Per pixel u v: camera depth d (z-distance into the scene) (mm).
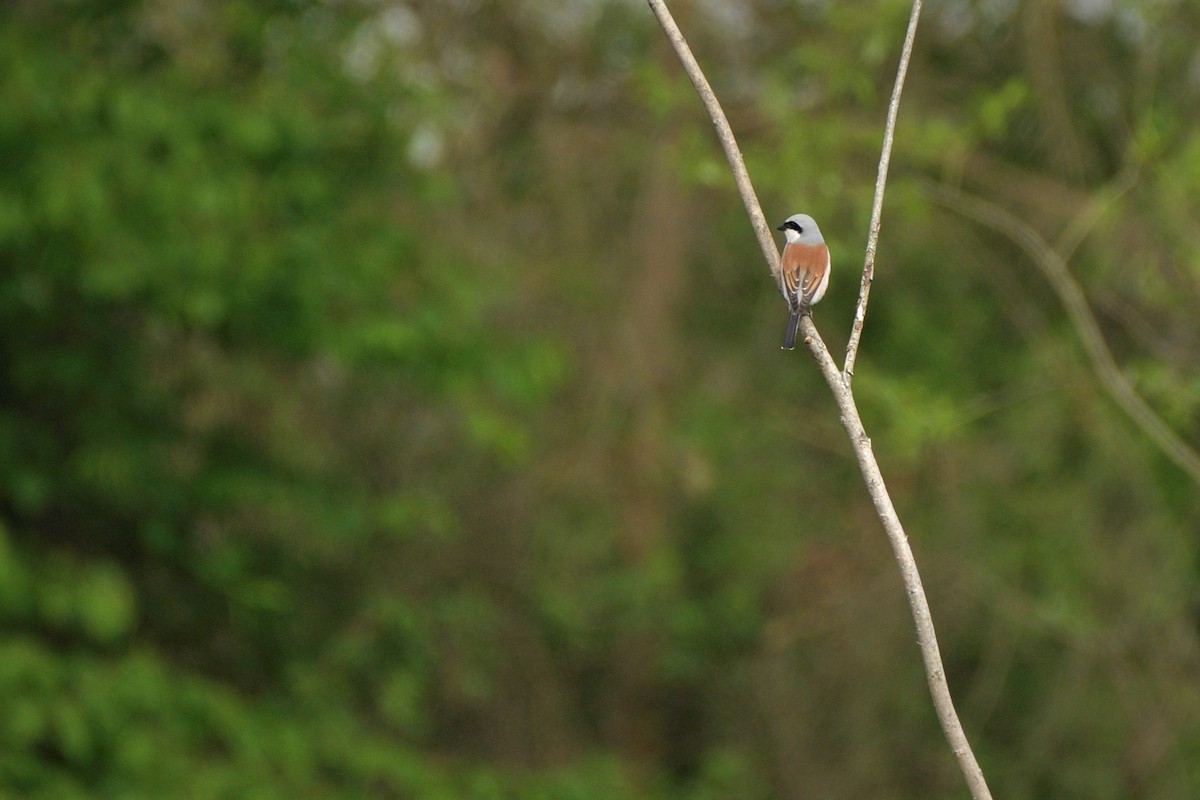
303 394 15758
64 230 11750
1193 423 15086
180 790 12047
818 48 13992
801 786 17797
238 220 11992
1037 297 16531
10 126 11266
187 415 14109
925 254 17625
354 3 13492
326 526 13891
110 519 14250
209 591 14672
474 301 13156
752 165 13523
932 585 17219
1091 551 15812
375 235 12953
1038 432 15852
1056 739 16391
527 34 18062
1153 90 14172
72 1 12562
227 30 12742
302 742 13492
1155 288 13391
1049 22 15430
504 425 13789
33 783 11586
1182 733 15516
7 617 12664
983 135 13422
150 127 11461
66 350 12836
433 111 13281
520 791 15109
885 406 13172
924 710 17500
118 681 12062
